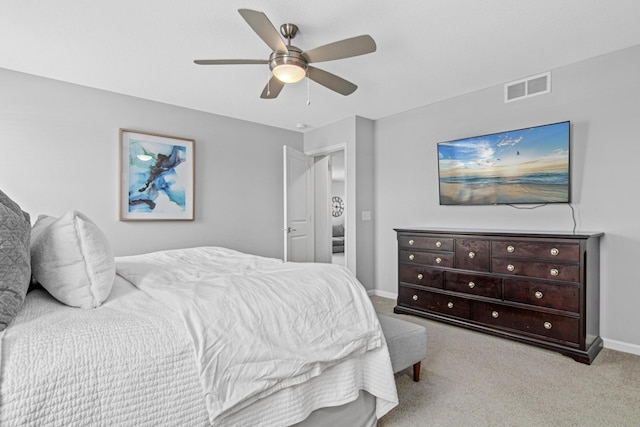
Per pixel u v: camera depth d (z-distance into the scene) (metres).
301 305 1.35
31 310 1.06
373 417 1.61
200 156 3.93
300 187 4.61
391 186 4.23
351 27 2.23
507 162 3.13
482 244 2.88
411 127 4.00
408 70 2.90
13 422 0.73
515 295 2.68
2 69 2.80
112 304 1.18
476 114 3.41
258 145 4.48
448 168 3.57
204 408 1.01
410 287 3.43
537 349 2.57
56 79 3.02
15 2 1.92
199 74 2.93
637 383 2.06
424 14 2.09
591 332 2.48
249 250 4.35
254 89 3.29
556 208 2.90
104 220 3.27
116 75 2.94
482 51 2.58
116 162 3.34
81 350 0.87
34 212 2.93
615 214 2.60
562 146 2.80
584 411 1.77
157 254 2.44
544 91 2.94
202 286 1.33
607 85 2.63
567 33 2.32
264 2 1.96
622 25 2.22
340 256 7.48
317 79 2.33
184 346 1.01
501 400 1.88
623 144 2.56
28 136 2.90
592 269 2.50
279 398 1.18
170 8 2.00
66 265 1.14
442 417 1.72
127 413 0.88
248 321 1.18
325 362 1.31
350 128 4.24
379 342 1.53
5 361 0.78
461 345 2.65
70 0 1.91
